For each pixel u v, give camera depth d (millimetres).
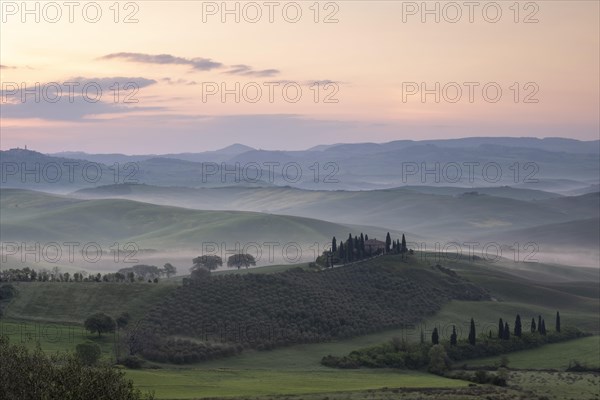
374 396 142250
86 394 72188
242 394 139500
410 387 159625
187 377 162875
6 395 73438
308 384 160500
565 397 162750
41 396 71750
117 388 73750
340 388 154750
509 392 163875
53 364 79938
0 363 76812
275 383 160125
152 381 151500
